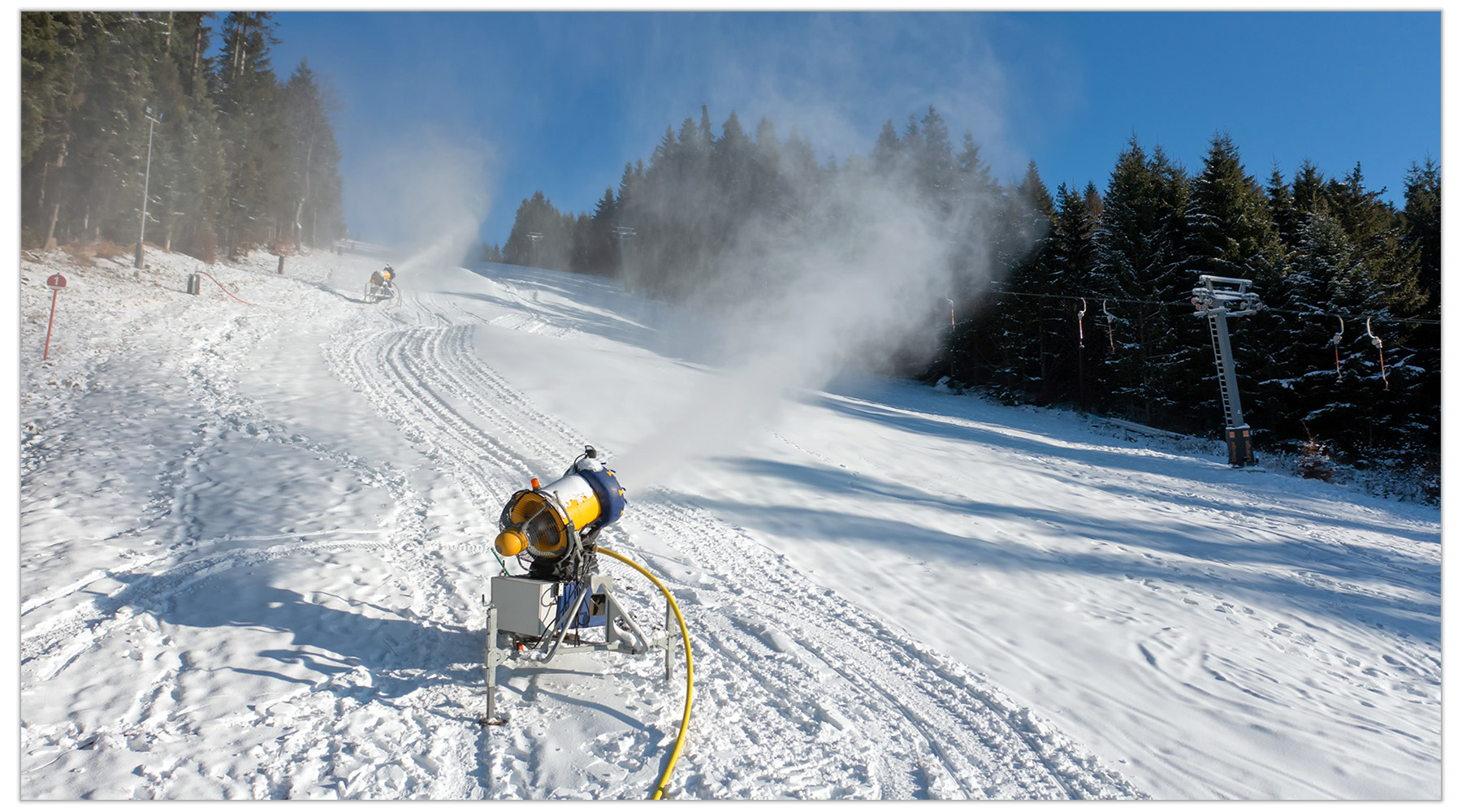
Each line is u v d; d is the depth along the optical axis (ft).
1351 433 73.67
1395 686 17.51
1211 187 93.35
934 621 19.72
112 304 59.98
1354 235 83.92
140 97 87.35
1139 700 15.81
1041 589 23.20
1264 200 93.76
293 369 50.24
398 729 12.53
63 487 23.88
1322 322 73.92
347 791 10.74
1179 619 21.38
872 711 14.43
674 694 14.42
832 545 26.16
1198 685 16.76
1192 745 13.91
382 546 21.70
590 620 14.80
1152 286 90.68
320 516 23.70
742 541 25.79
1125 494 41.68
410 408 43.29
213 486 25.70
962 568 24.70
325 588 18.06
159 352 48.60
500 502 27.53
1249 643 19.83
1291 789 12.38
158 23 101.86
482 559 21.26
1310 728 14.87
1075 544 29.12
